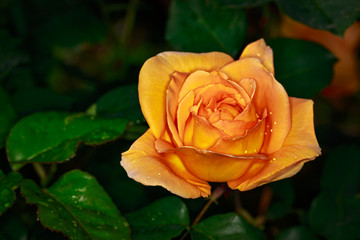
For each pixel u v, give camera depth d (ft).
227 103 1.48
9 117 1.69
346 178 1.83
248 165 1.46
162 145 1.46
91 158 1.89
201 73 1.48
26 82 1.96
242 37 1.79
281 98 1.46
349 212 1.78
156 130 1.49
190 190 1.44
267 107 1.48
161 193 1.80
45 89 1.84
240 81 1.49
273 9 1.92
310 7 1.72
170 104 1.46
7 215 1.68
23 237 1.67
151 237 1.58
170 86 1.46
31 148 1.63
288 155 1.47
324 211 1.77
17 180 1.59
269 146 1.49
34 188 1.57
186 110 1.47
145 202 1.79
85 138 1.63
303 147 1.48
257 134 1.44
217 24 1.79
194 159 1.44
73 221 1.52
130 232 1.53
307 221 1.80
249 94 1.48
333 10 1.71
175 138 1.45
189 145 1.46
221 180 1.48
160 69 1.52
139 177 1.43
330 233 1.76
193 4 1.80
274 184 1.81
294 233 1.76
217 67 1.54
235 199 1.81
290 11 1.71
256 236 1.59
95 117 1.67
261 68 1.48
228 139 1.42
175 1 1.80
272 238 1.93
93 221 1.53
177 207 1.62
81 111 1.79
